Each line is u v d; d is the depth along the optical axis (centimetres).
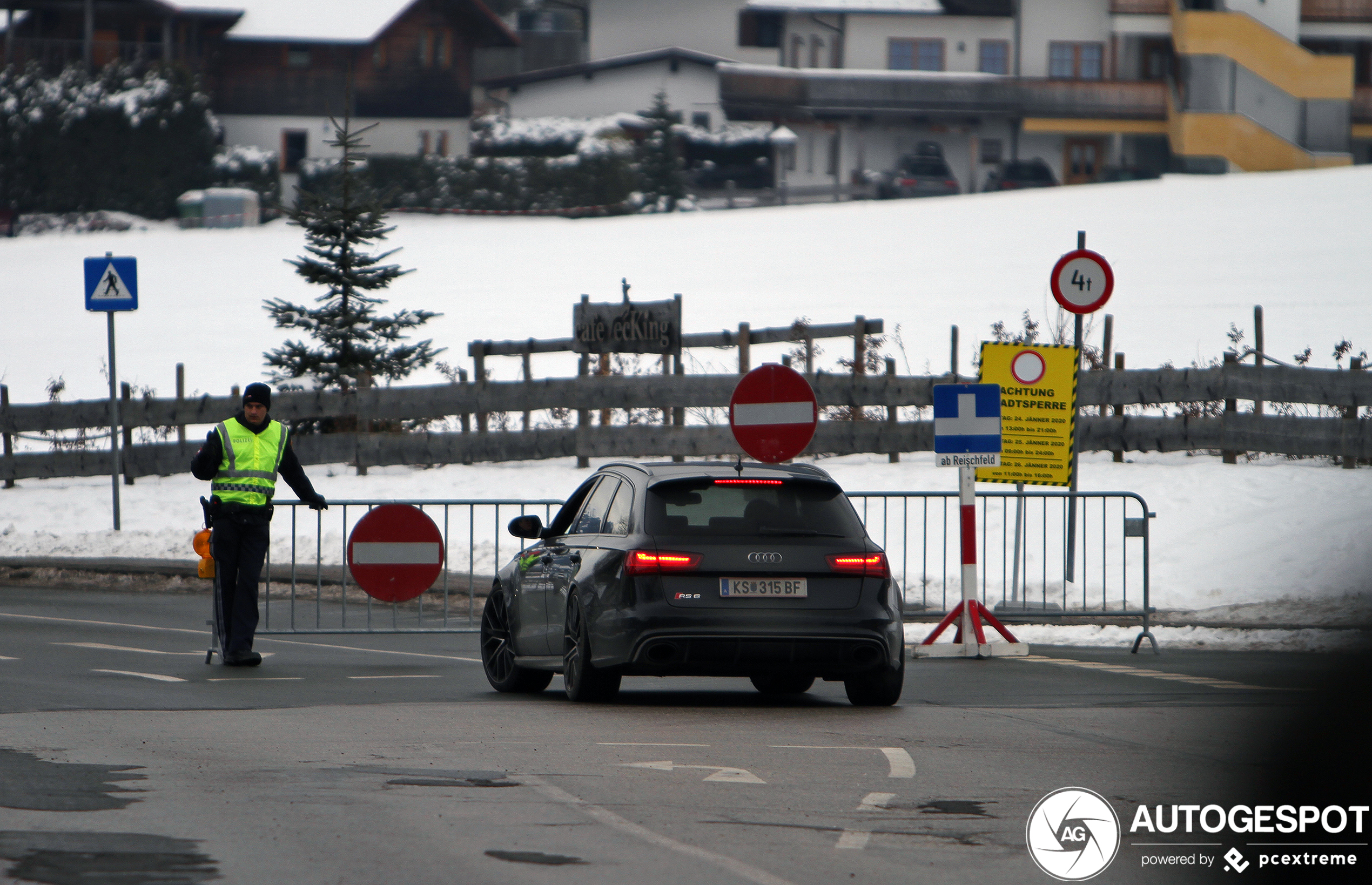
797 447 5431
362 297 9019
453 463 8519
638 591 3947
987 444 5356
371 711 3988
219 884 2242
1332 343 11912
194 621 6109
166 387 12400
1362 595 5788
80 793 2858
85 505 8288
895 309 14500
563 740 3531
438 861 2391
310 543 7344
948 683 4659
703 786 3005
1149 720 3884
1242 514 6744
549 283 17000
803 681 4672
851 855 2472
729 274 17288
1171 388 7825
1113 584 6178
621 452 8312
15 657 5038
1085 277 5975
